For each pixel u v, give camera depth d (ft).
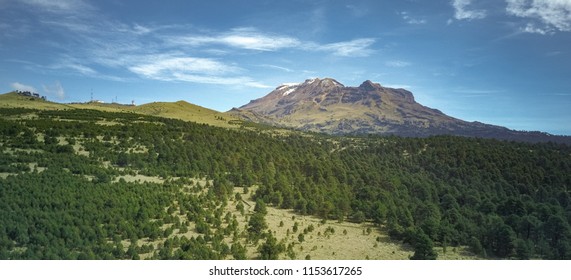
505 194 538.06
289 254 300.61
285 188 480.23
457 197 513.45
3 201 310.45
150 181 453.99
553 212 449.48
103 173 425.28
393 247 346.74
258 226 343.46
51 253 244.01
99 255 261.44
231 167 572.10
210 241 313.94
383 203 451.94
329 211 420.77
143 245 282.56
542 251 354.13
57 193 342.03
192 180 488.02
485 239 360.69
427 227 363.15
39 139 566.36
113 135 638.12
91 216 310.45
